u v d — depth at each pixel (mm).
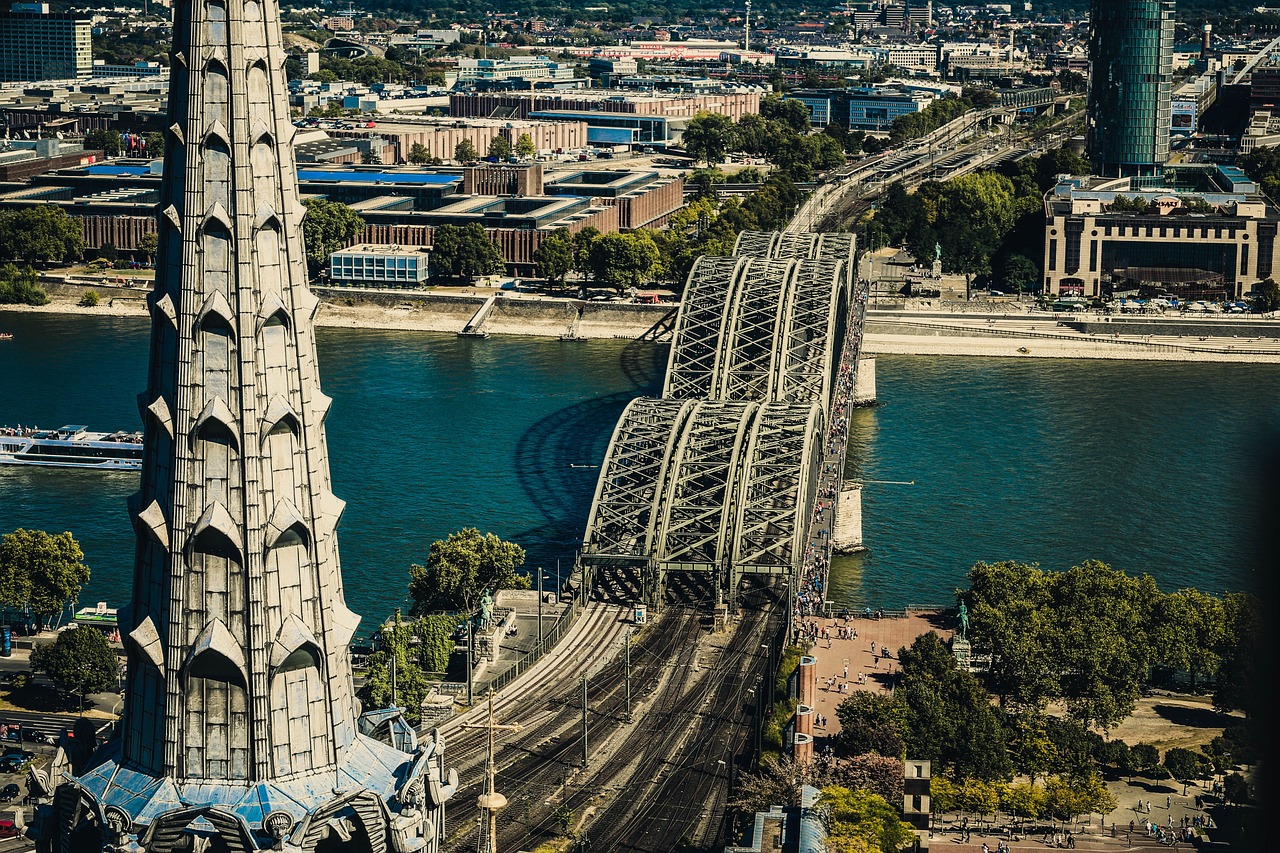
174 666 93875
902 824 199750
